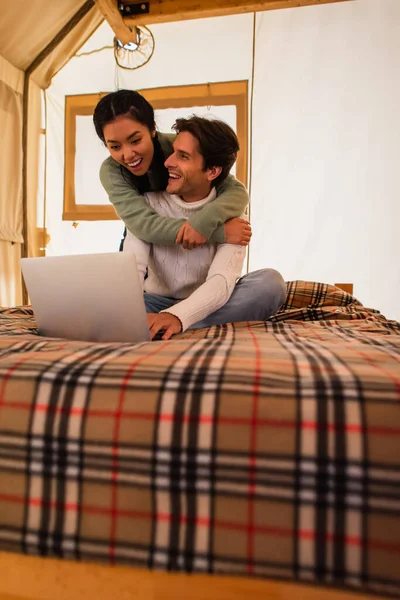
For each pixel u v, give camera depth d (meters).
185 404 0.44
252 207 2.88
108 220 3.05
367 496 0.39
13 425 0.46
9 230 2.93
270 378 0.45
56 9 2.63
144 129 1.08
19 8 2.46
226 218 1.09
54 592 0.44
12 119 2.93
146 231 1.09
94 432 0.45
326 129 2.76
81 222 3.11
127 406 0.45
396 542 0.38
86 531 0.43
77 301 0.79
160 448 0.43
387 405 0.41
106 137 1.08
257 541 0.40
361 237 2.76
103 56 2.98
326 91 2.74
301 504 0.40
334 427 0.40
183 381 0.45
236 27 2.77
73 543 0.43
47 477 0.45
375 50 2.67
